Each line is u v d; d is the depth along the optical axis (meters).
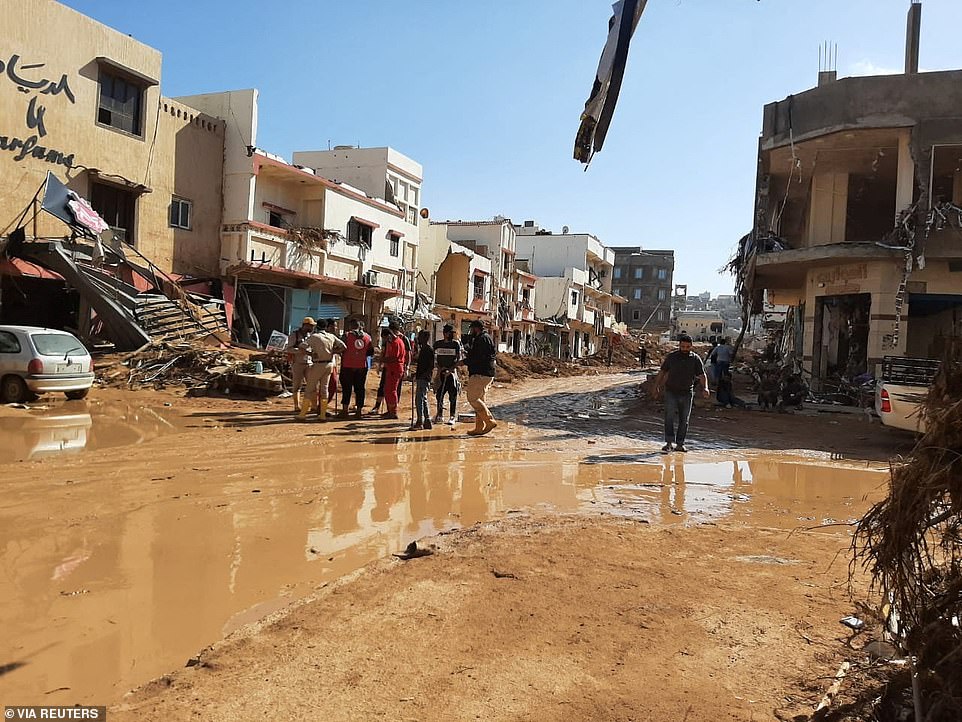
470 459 9.43
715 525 6.27
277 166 27.50
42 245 18.94
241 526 5.88
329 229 30.72
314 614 3.98
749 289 22.03
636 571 4.83
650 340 81.12
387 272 36.22
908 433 12.90
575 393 22.48
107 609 4.10
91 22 21.48
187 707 2.97
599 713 2.95
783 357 27.45
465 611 4.05
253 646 3.56
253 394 15.55
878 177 21.91
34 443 9.49
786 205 25.34
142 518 5.99
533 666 3.37
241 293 27.56
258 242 26.89
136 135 23.17
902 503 2.90
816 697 3.09
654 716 2.93
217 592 4.43
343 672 3.29
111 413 12.66
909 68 19.36
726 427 14.09
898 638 3.13
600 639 3.69
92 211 20.23
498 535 5.68
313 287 30.31
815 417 15.86
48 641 3.67
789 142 19.56
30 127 19.95
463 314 44.81
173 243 24.67
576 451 10.53
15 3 19.45
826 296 20.62
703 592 4.43
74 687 3.20
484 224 50.81
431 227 42.19
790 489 8.16
